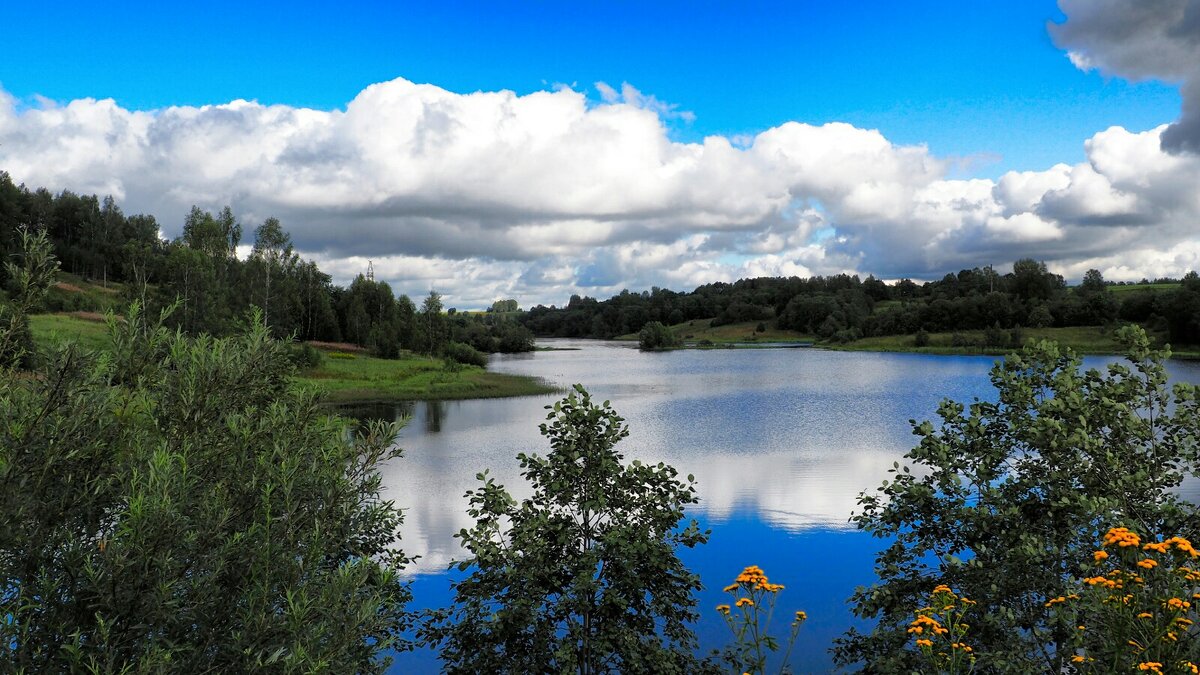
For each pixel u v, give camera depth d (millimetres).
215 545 5531
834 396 70938
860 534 22312
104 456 5484
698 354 171750
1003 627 7984
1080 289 181500
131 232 181625
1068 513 8602
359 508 6617
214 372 6137
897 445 41938
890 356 143625
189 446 5539
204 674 5086
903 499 9867
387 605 7574
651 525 10562
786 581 18359
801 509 26203
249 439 6133
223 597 5418
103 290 132000
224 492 5844
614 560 10055
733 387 82875
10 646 4684
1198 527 8078
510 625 9484
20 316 5199
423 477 34000
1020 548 8062
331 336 139625
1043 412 8867
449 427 52281
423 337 146000
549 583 10227
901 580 9688
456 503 28281
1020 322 164875
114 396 5574
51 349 5074
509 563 10148
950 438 10391
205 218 112750
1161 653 5789
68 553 4855
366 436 6688
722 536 22469
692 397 72000
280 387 7340
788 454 39562
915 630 6719
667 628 10375
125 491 5246
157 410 5938
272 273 131125
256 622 5062
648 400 69688
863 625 15367
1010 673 7375
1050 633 7793
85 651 4699
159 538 4762
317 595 5605
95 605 4645
